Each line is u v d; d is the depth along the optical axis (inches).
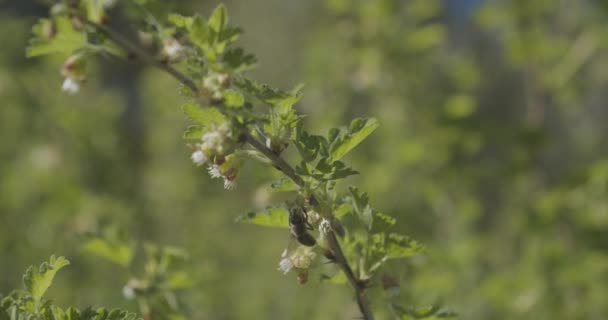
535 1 312.3
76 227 298.4
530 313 264.1
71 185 316.5
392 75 306.7
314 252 104.9
